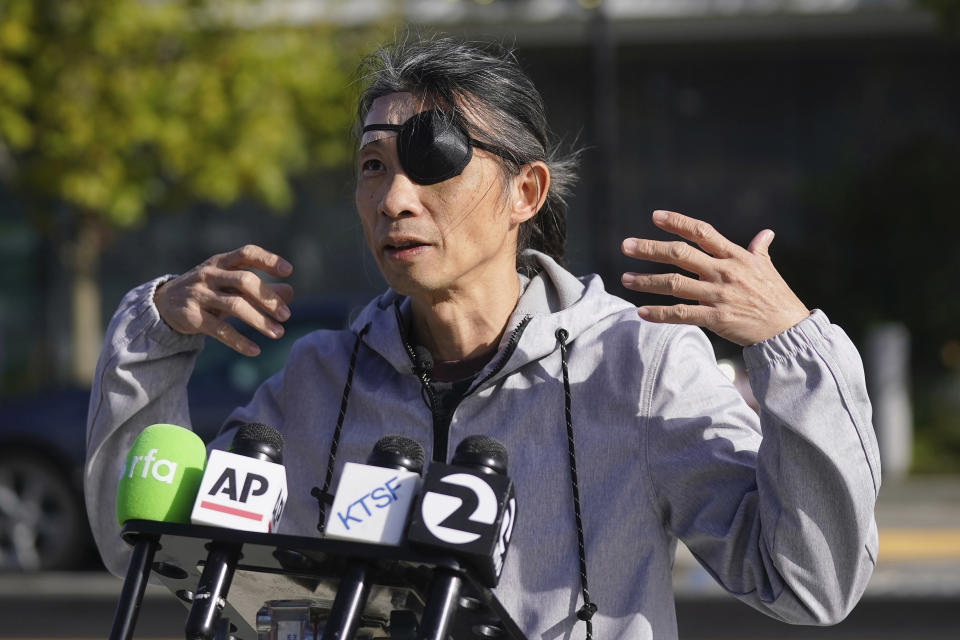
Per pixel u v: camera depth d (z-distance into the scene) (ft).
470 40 7.16
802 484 6.02
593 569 6.62
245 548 5.76
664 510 6.79
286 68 42.45
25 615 25.59
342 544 5.49
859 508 6.01
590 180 50.75
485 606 5.76
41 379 55.52
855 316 54.39
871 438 6.08
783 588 6.26
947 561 30.68
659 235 58.08
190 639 5.65
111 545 7.46
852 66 58.29
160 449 6.11
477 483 5.51
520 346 6.85
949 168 55.01
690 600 26.86
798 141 58.44
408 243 6.67
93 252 44.27
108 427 7.23
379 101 6.78
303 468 7.36
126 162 41.32
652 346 6.83
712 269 6.16
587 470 6.73
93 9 39.29
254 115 42.01
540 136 7.04
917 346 54.54
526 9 50.62
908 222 54.85
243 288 6.90
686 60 58.49
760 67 58.44
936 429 51.88
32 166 40.65
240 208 58.03
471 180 6.65
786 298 6.19
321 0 44.47
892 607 26.03
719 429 6.64
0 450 29.04
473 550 5.38
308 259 57.88
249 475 5.95
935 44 57.57
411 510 5.54
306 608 6.07
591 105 49.57
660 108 58.59
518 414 6.86
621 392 6.78
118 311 7.30
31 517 28.91
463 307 7.04
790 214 58.44
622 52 58.23
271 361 27.53
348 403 7.30
